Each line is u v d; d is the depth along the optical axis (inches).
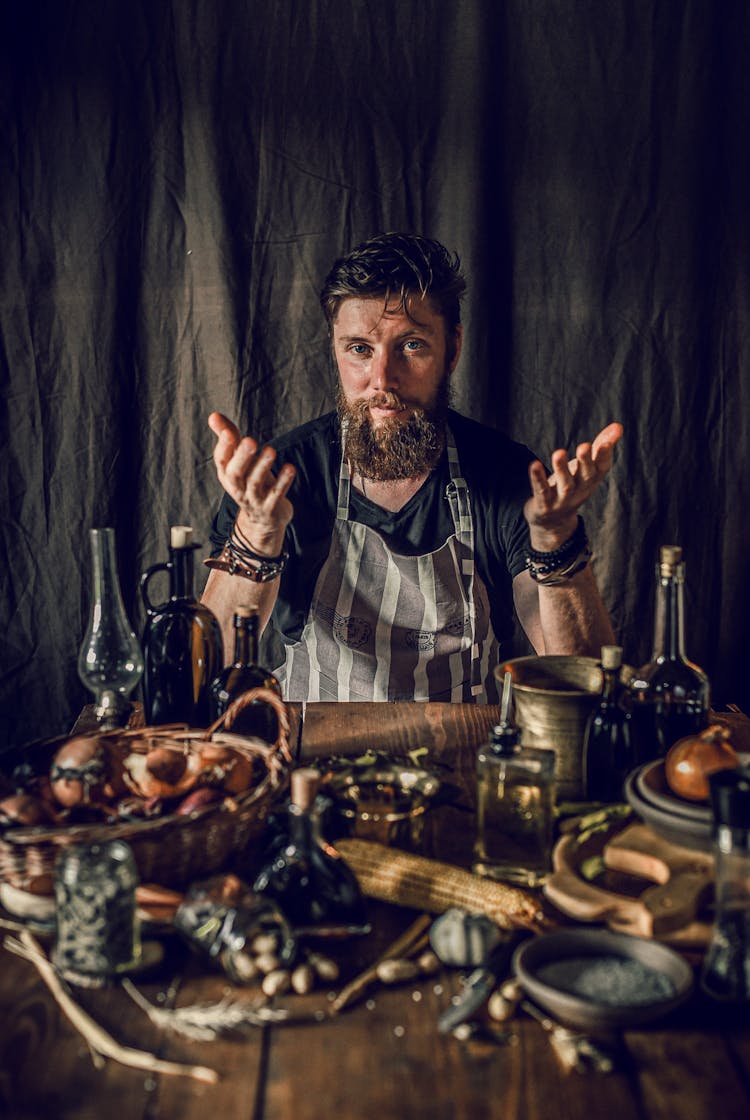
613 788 54.7
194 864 45.8
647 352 109.6
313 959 41.9
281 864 43.9
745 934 39.6
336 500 87.7
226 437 67.6
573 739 55.4
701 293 108.9
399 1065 36.7
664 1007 37.2
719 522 111.9
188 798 47.3
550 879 45.3
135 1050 37.4
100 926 40.9
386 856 47.4
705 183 107.3
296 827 44.0
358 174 107.0
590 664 59.7
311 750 64.0
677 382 109.9
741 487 111.4
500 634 90.7
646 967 40.1
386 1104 34.8
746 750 63.6
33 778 50.5
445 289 82.8
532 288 109.1
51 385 108.5
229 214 107.1
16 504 109.8
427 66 105.6
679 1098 35.1
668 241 108.0
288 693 88.4
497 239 108.3
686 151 106.8
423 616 86.4
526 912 44.2
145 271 108.1
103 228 106.7
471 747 65.2
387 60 105.6
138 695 77.4
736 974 39.6
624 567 112.4
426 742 65.9
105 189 106.4
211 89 105.7
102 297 107.3
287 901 43.3
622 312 109.2
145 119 106.3
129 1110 34.4
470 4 104.0
